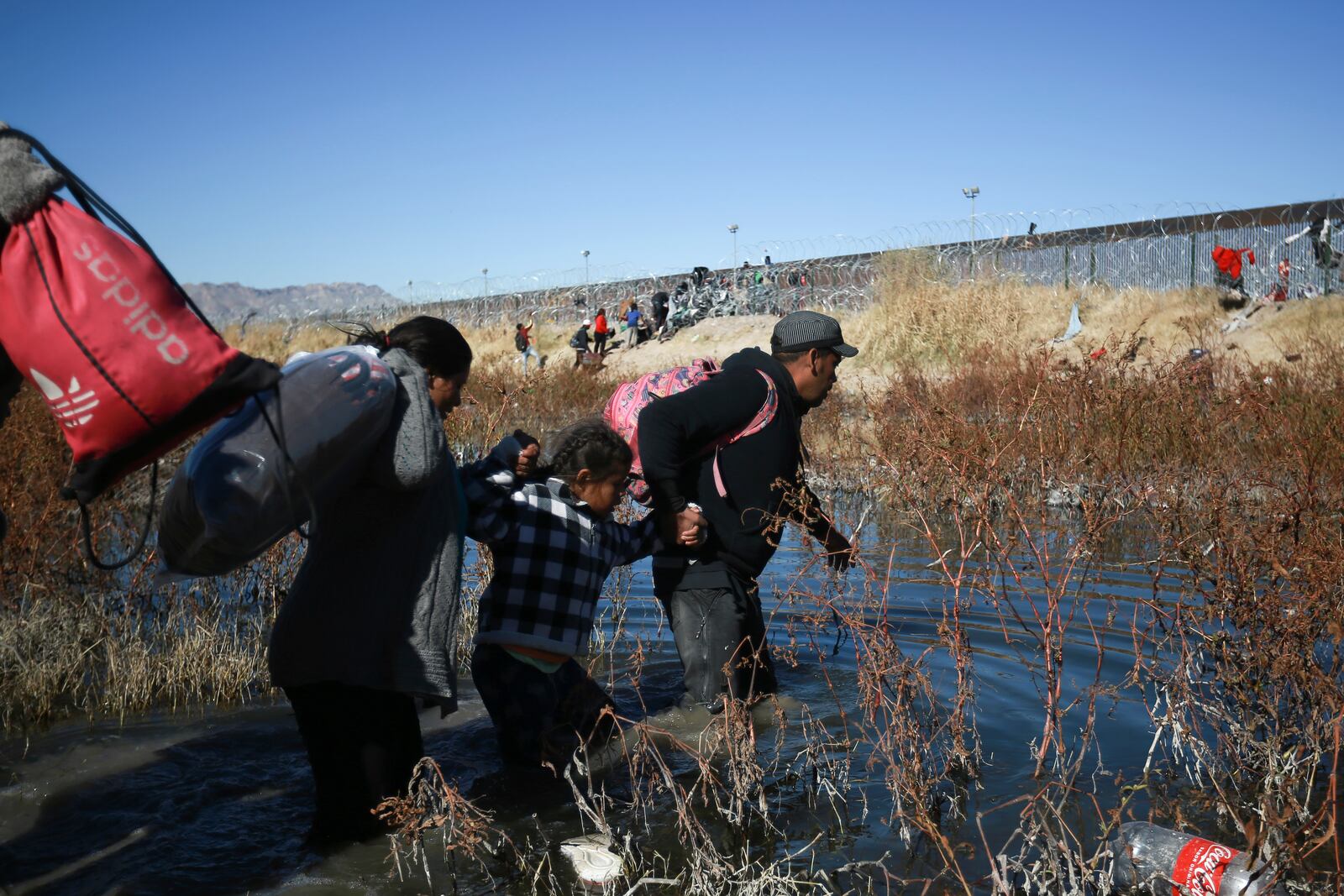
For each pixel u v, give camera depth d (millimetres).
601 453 3758
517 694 3721
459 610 3283
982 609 5418
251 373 2352
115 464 2365
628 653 5148
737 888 2881
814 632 4715
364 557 3143
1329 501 4574
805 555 6195
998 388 11656
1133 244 22422
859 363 19656
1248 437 8867
